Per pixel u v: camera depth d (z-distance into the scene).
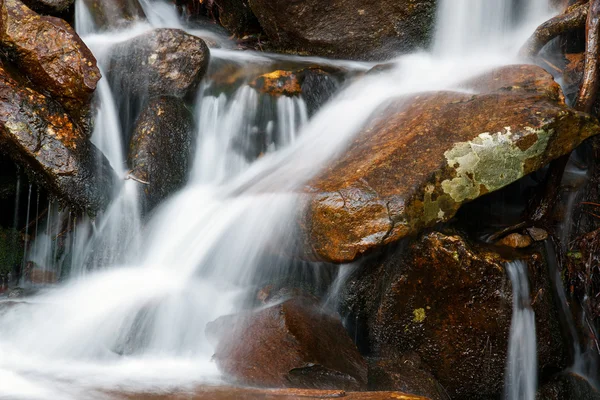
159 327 4.71
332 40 7.79
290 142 6.41
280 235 4.84
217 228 5.29
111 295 4.96
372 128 5.47
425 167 4.60
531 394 4.90
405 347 4.90
